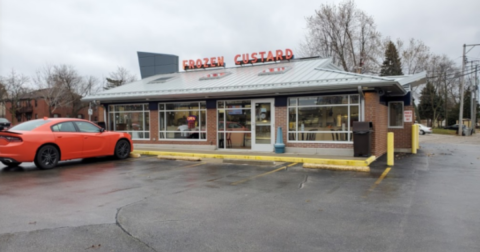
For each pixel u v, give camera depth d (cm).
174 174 922
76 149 1079
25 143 948
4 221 500
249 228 473
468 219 505
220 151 1416
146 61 2388
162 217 524
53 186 760
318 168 1000
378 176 873
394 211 552
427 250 392
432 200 621
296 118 1338
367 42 3641
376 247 403
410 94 1512
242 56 1997
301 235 445
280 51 1862
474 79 4441
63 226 479
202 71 2061
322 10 3681
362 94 1198
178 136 1597
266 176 884
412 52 4300
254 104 1422
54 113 5616
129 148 1281
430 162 1146
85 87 5625
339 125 1265
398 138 1535
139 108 1703
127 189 729
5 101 5050
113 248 402
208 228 473
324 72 1395
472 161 1177
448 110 6575
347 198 642
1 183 793
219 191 708
